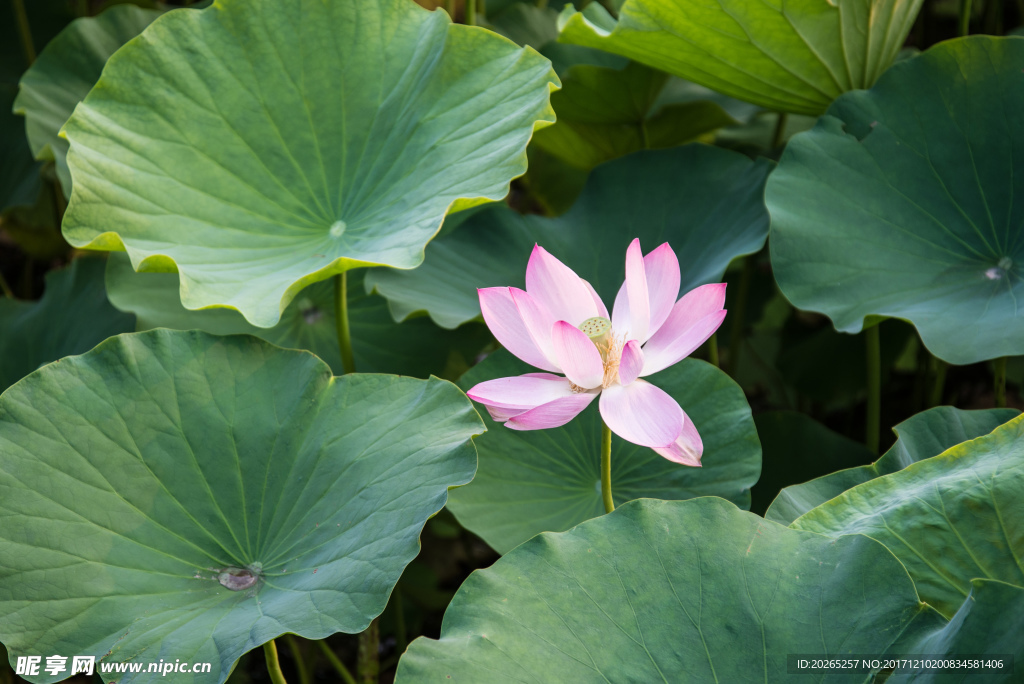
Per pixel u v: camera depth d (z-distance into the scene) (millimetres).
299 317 2611
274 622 2164
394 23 2535
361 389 2316
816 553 2162
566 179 3777
